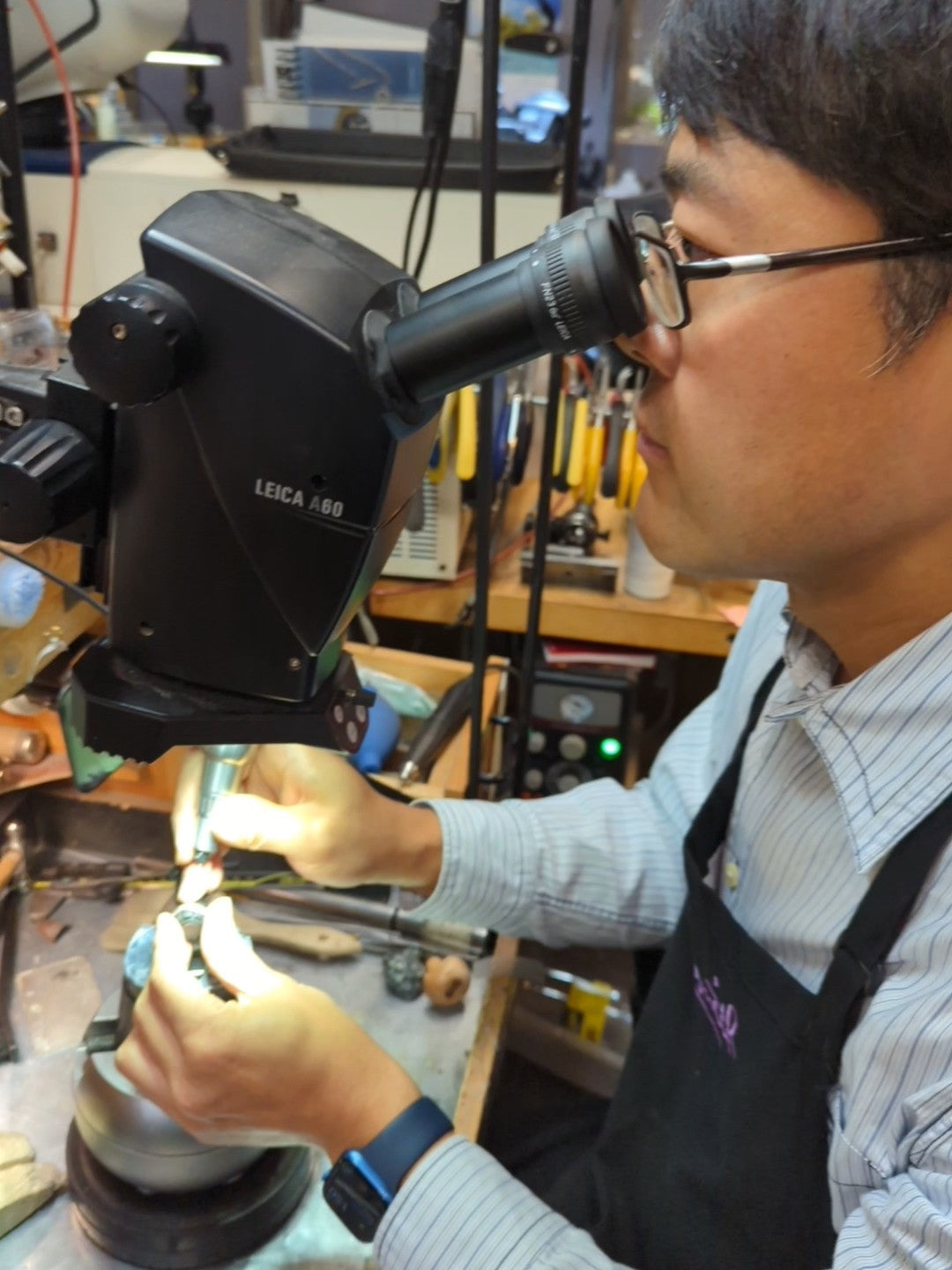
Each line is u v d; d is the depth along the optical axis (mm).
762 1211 471
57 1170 485
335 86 828
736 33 300
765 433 346
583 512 852
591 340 288
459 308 286
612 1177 559
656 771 676
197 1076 407
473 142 774
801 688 477
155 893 641
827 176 301
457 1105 527
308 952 604
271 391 286
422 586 852
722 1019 498
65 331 570
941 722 414
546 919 610
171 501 309
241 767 487
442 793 670
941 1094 368
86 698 338
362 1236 426
